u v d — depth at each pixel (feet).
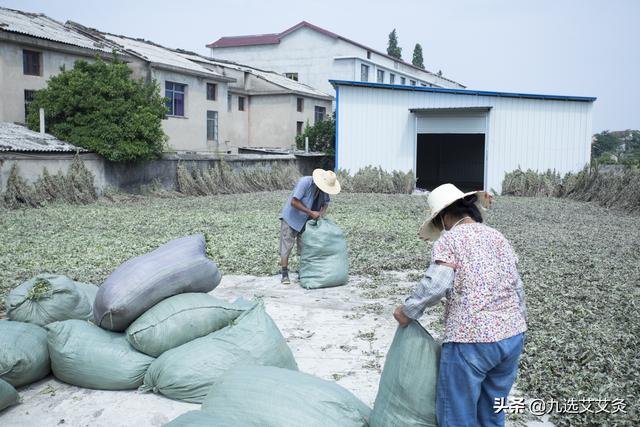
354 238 38.22
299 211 24.97
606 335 16.96
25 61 71.82
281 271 27.20
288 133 123.13
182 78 97.30
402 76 166.71
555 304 20.89
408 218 50.72
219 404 10.79
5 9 83.20
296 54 151.94
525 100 83.10
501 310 9.25
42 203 57.72
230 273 28.14
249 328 13.71
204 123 104.27
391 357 10.23
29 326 14.67
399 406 9.95
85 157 65.26
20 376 13.57
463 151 126.21
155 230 42.06
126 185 71.61
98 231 41.60
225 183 84.17
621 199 62.08
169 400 13.29
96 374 13.70
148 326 13.80
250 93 123.85
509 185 82.69
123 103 68.28
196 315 14.08
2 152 55.21
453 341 9.27
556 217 52.70
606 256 31.83
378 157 89.40
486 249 9.41
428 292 9.26
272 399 10.46
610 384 13.24
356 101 88.94
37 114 67.36
